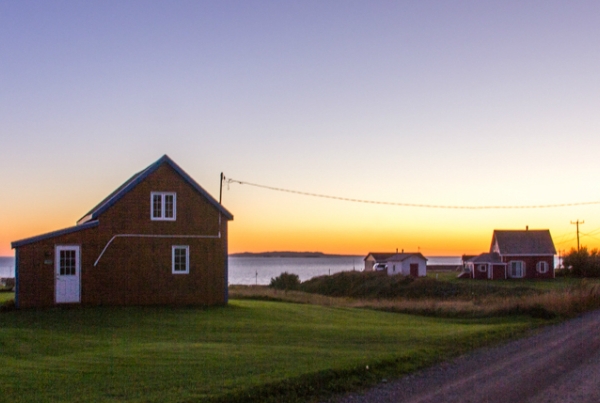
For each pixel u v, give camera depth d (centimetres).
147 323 2402
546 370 1437
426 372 1424
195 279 3131
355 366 1376
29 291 2883
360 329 2253
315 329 2227
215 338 1967
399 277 6850
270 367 1352
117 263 3016
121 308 2903
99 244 2998
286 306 3344
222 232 3203
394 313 3384
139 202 3080
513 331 2242
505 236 7562
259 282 10856
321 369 1317
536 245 7412
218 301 3162
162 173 3128
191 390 1127
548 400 1118
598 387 1233
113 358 1485
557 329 2361
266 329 2220
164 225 3105
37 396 1084
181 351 1605
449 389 1226
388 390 1224
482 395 1166
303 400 1140
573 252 7744
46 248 2920
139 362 1425
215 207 3200
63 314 2664
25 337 1948
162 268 3086
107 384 1181
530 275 7325
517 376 1363
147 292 3052
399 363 1490
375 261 9969
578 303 3197
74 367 1363
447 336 2009
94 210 3300
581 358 1616
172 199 3136
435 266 10806
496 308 3131
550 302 3062
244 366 1366
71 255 2958
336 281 7800
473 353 1728
